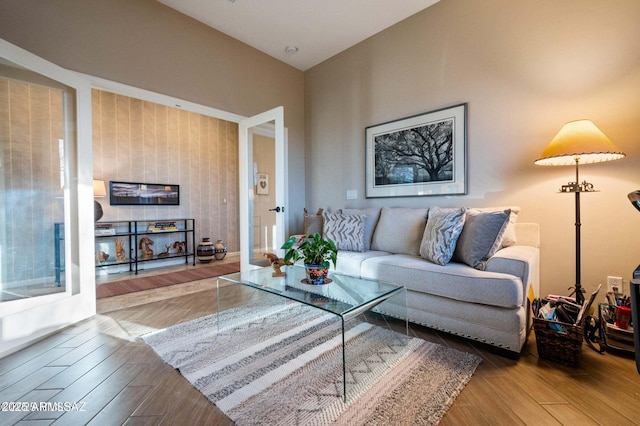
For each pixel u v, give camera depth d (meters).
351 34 3.39
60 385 1.47
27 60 2.02
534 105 2.32
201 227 5.43
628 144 1.97
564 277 2.22
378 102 3.37
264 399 1.34
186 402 1.33
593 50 2.07
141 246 4.62
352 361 1.60
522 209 2.39
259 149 3.68
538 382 1.45
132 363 1.67
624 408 1.26
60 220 2.36
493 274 1.77
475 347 1.83
